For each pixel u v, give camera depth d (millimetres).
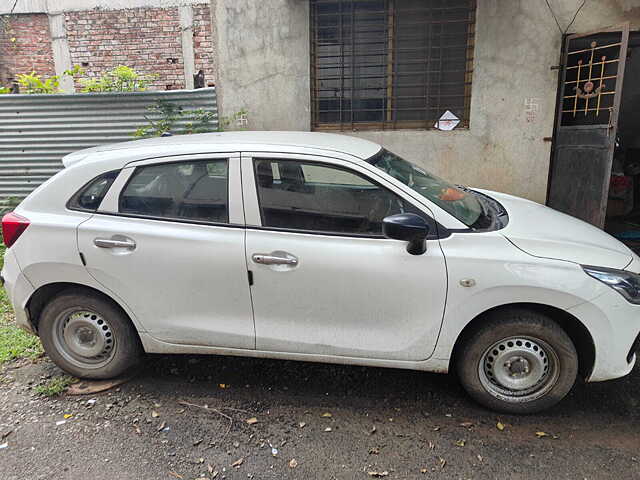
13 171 7070
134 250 2998
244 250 2891
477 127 6199
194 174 3025
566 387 2812
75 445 2730
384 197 2867
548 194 6438
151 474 2506
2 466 2578
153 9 9070
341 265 2807
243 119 6641
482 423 2855
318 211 2893
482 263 2695
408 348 2867
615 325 2670
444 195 3121
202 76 9133
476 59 6027
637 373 3369
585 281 2645
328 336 2932
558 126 6180
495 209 3371
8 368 3559
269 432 2812
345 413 2977
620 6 5652
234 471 2516
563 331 2746
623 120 8406
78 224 3064
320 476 2473
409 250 2738
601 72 5676
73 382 3346
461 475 2455
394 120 6469
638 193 7883
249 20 6363
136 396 3188
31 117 6863
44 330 3277
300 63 6363
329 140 3309
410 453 2619
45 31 9281
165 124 6695
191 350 3143
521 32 5875
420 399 3104
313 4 6262
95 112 6789
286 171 2947
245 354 3082
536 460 2545
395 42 6250
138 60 9273
